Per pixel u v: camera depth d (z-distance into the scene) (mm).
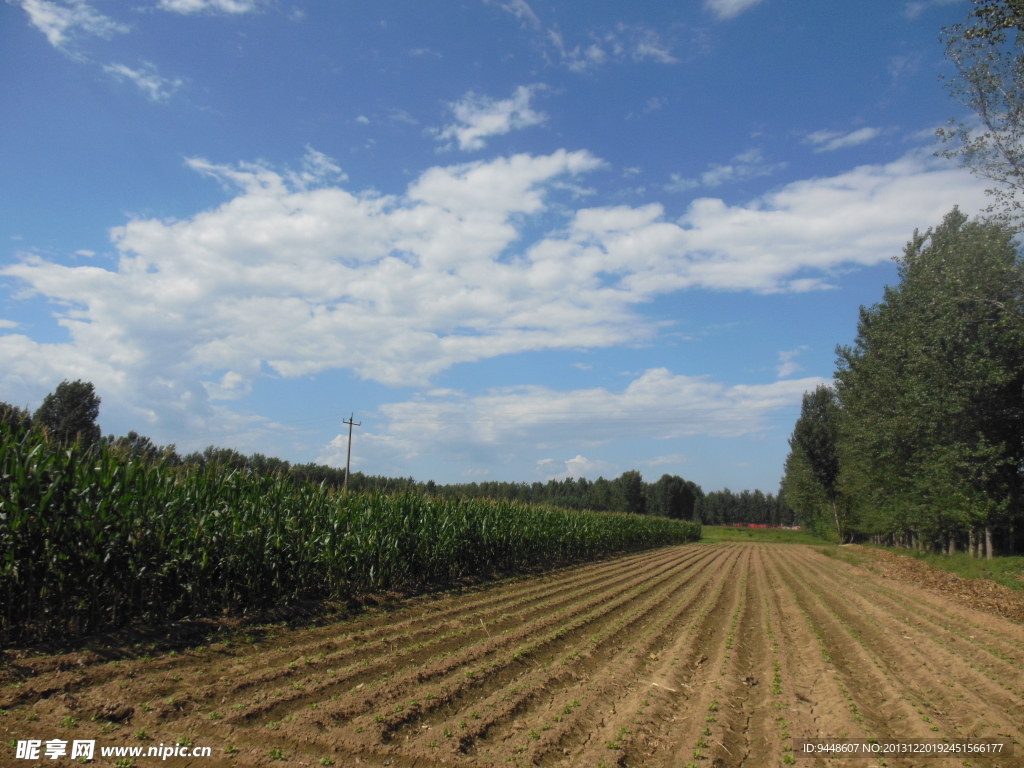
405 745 6141
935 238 27984
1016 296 21953
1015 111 16688
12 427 8742
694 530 68000
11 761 5164
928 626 13891
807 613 15516
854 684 9180
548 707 7641
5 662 7352
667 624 13523
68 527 8547
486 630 11578
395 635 10641
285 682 7738
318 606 12383
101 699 6609
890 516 32906
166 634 9219
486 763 5855
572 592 17781
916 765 6234
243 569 11281
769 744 6766
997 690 8914
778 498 121312
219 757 5590
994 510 25359
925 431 25859
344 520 14344
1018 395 24875
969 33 16500
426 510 17953
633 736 6730
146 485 9914
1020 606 16578
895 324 28875
